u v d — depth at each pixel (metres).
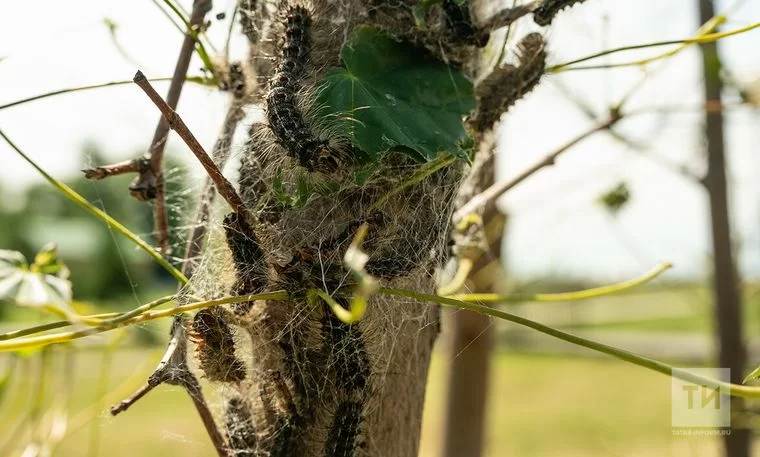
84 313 0.61
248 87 0.46
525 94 0.46
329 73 0.43
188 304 0.43
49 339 0.42
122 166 0.46
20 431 0.62
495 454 1.43
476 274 0.69
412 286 0.44
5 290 0.47
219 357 0.43
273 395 0.44
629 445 1.42
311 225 0.43
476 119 0.46
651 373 2.18
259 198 0.44
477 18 0.45
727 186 0.68
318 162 0.41
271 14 0.45
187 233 0.53
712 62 0.63
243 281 0.43
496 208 0.68
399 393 0.45
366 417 0.44
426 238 0.44
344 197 0.43
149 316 0.42
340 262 0.42
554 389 2.06
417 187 0.44
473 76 0.46
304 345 0.43
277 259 0.43
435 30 0.44
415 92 0.44
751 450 0.69
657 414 1.67
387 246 0.43
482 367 0.76
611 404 1.83
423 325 0.45
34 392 0.64
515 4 0.45
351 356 0.43
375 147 0.42
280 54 0.43
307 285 0.42
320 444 0.44
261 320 0.44
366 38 0.44
